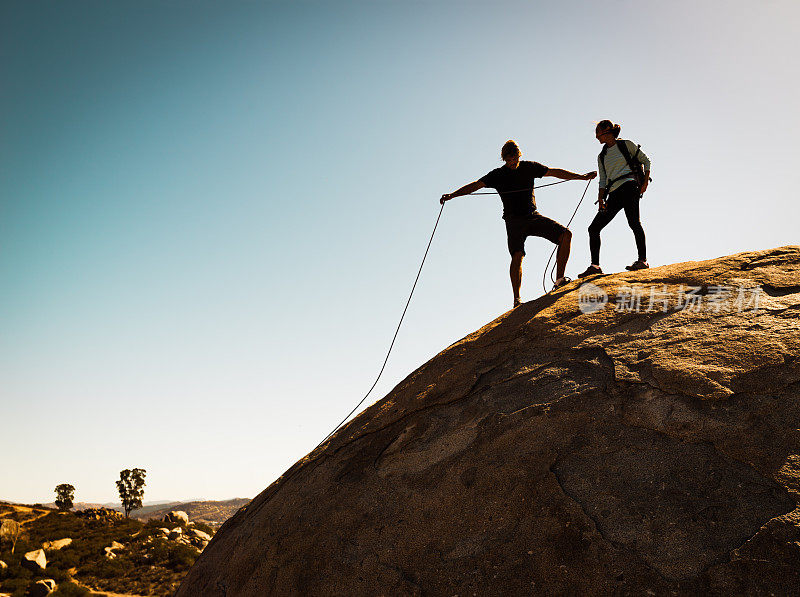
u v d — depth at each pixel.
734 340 2.84
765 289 3.25
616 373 2.92
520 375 3.30
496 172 5.36
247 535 3.63
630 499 2.22
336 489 3.28
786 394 2.39
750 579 1.79
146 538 33.97
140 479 67.50
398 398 4.01
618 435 2.54
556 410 2.83
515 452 2.69
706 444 2.32
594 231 5.23
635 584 1.92
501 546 2.28
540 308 4.09
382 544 2.62
